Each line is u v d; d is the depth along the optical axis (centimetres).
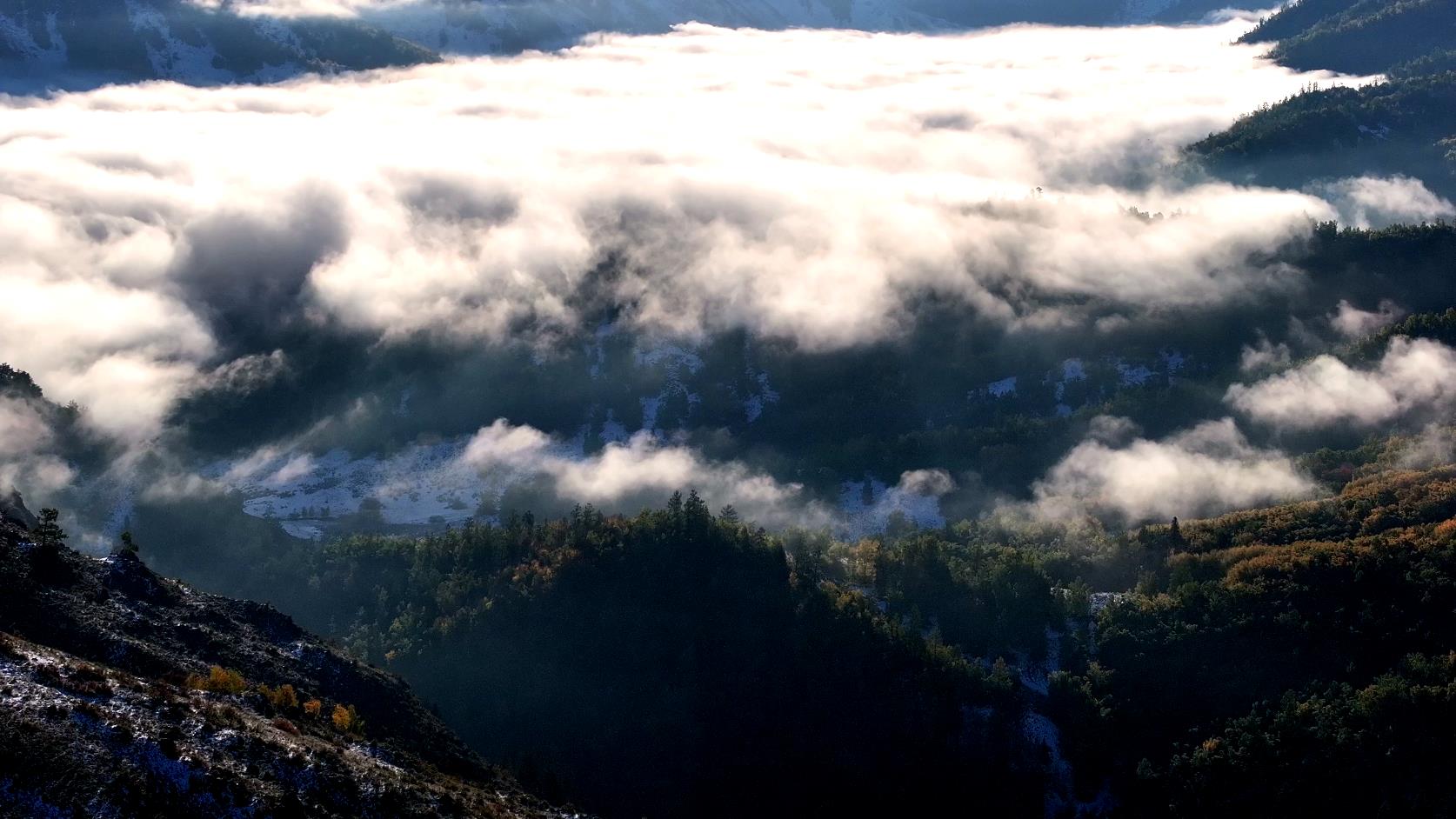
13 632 12719
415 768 13338
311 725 12938
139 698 10906
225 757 10662
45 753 9662
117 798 9606
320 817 10638
